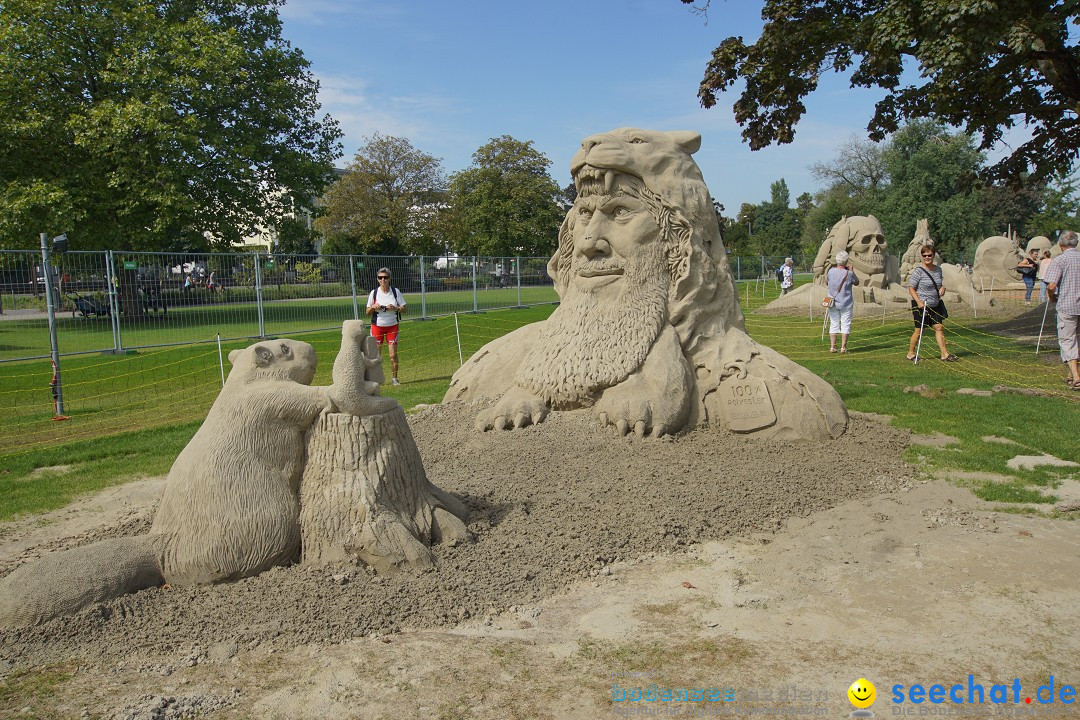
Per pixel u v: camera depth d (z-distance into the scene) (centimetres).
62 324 1382
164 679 297
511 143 4428
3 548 470
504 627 339
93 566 345
